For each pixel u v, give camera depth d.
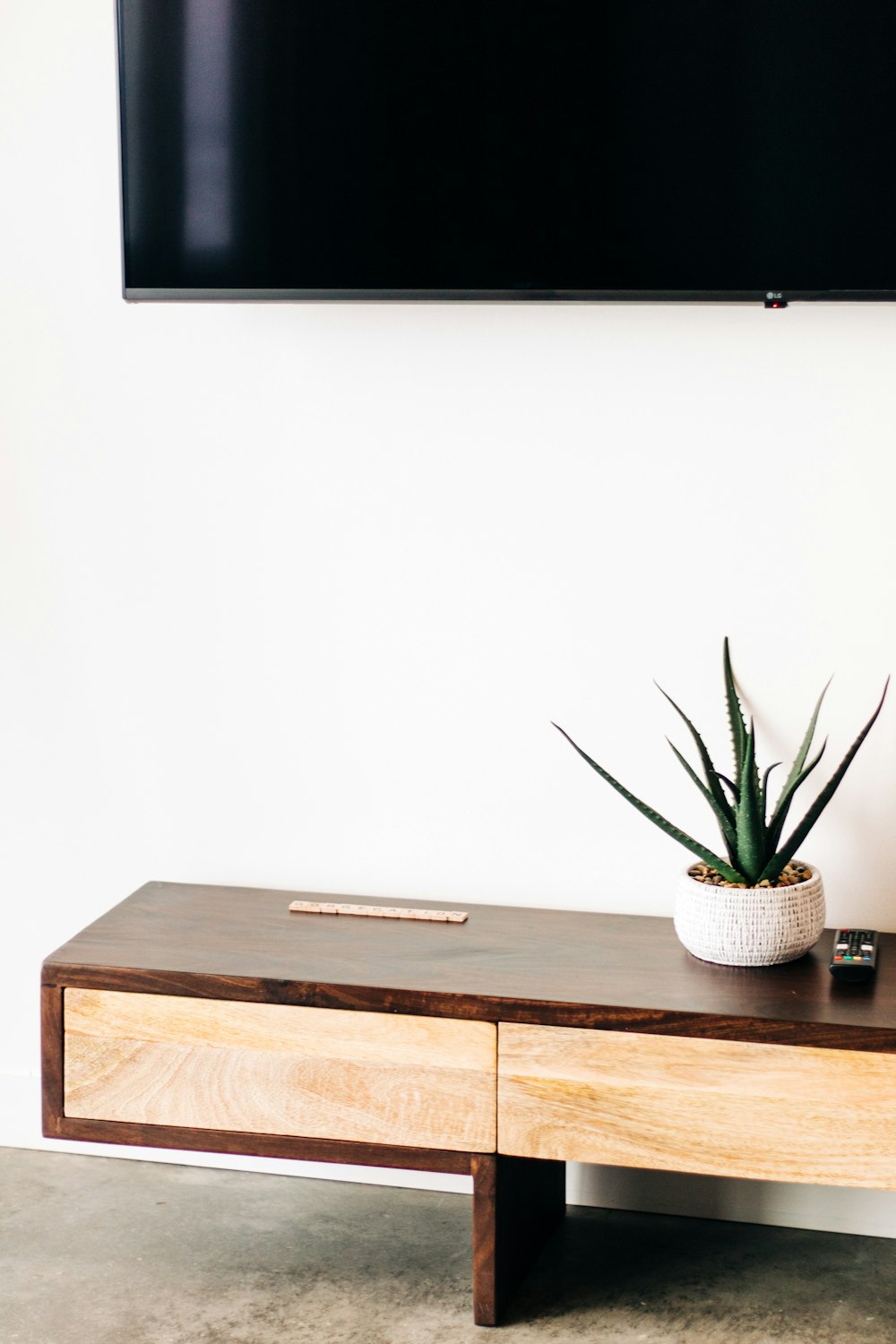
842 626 2.05
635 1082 1.74
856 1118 1.68
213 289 2.03
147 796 2.31
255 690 2.25
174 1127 1.90
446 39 1.93
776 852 1.91
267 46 1.97
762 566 2.07
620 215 1.92
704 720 2.11
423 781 2.21
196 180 2.01
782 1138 1.71
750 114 1.88
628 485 2.09
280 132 1.98
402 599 2.19
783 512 2.05
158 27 1.99
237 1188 2.22
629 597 2.11
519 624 2.15
